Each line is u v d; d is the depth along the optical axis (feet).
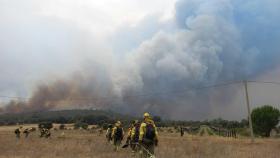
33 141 112.98
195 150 68.23
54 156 58.29
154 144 38.86
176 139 135.33
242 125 314.14
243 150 71.05
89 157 56.65
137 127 53.98
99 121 368.48
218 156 56.85
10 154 62.39
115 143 70.64
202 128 289.53
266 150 71.05
